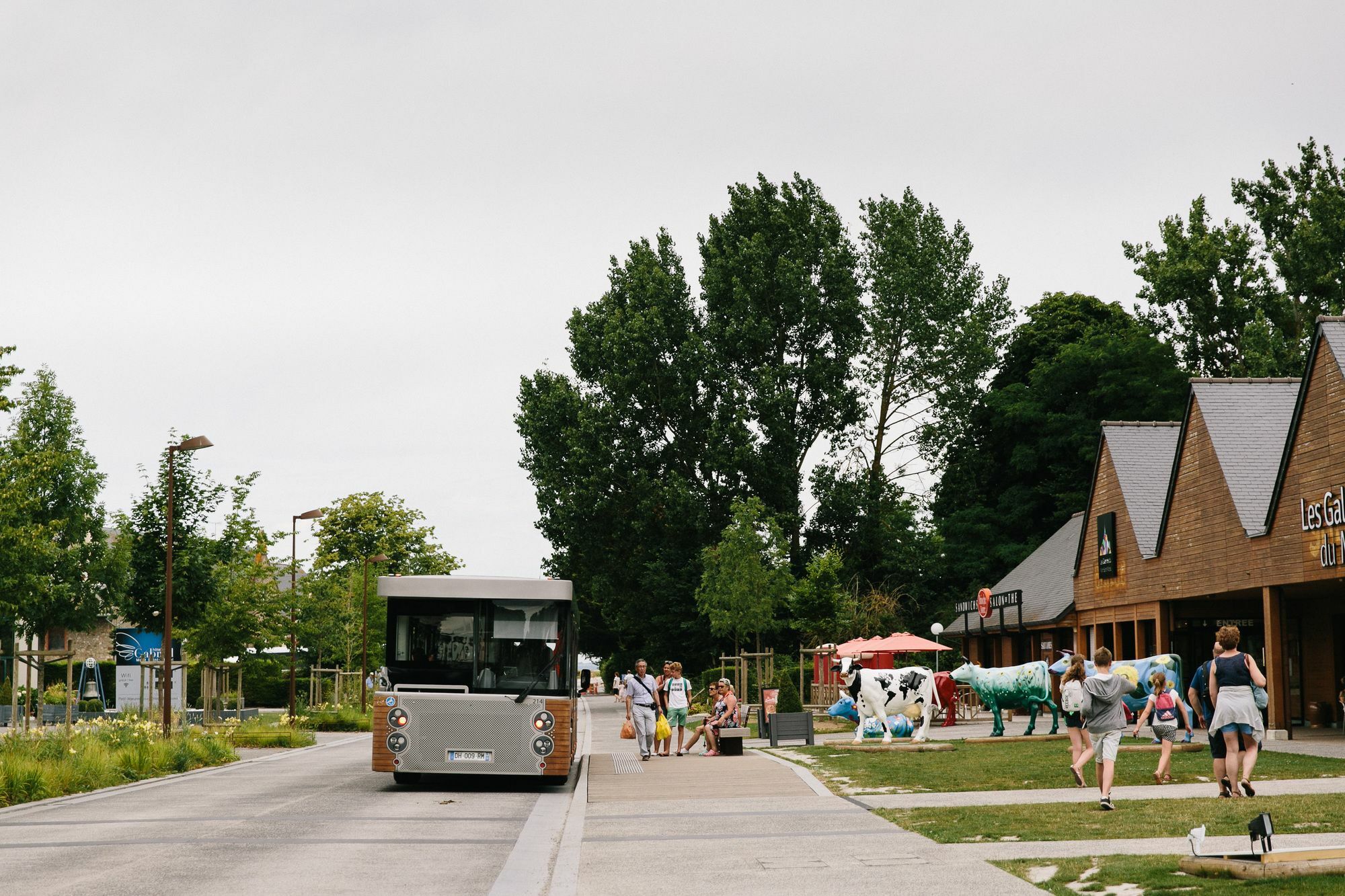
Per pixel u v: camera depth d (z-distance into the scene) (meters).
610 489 64.06
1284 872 9.01
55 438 43.22
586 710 60.97
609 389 64.69
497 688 19.58
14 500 29.33
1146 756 21.66
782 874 10.27
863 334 66.25
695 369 63.62
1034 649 46.25
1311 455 25.91
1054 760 21.00
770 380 62.44
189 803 18.30
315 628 55.06
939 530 68.00
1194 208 64.75
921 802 15.62
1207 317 63.41
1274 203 63.19
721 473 62.09
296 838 13.67
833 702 43.41
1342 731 29.56
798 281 64.38
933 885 9.40
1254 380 32.25
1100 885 9.09
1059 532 53.53
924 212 69.56
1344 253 60.50
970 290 68.62
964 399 67.25
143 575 37.28
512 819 15.70
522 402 70.75
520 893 10.00
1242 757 17.39
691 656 65.62
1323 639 32.50
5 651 59.59
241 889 10.25
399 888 10.29
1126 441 38.44
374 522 75.00
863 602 58.38
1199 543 31.47
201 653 42.75
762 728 33.19
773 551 55.03
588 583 67.25
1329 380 25.19
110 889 10.28
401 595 19.81
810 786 18.59
